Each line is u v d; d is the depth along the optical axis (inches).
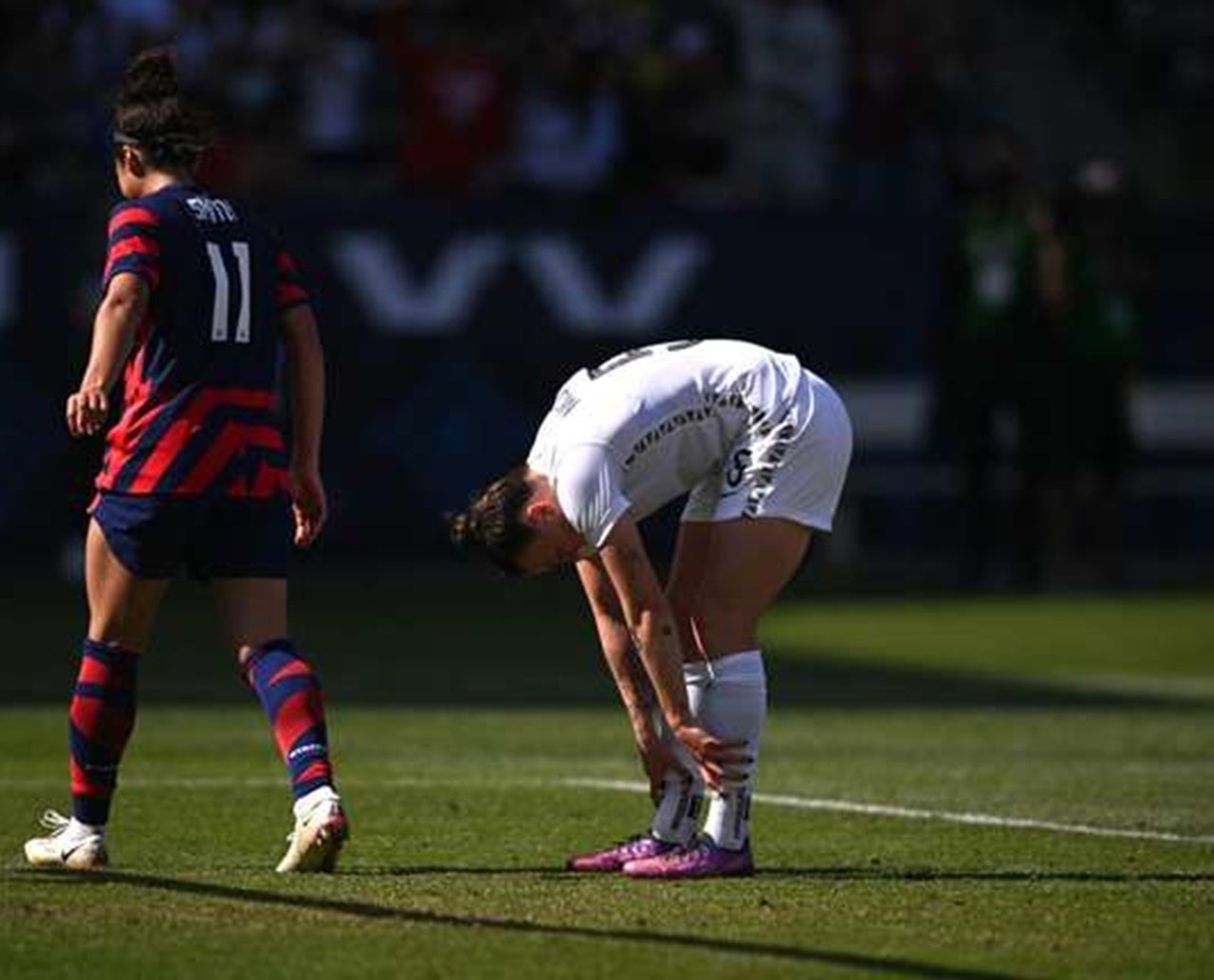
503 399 3090.6
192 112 1085.1
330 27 3176.7
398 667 2231.8
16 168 3097.9
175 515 1061.8
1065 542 3102.9
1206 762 1630.2
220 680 2118.6
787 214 3137.3
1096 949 932.0
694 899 1030.4
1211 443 3287.4
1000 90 3887.8
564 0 3218.5
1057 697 2080.5
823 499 1097.4
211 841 1198.9
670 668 1053.2
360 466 3073.3
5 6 3097.9
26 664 2181.3
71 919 970.1
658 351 1095.6
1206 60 4097.0
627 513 1053.8
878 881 1090.1
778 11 3329.2
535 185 3213.6
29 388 2987.2
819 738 1764.3
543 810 1334.9
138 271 1045.8
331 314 3053.6
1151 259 3164.4
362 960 897.5
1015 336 2947.8
